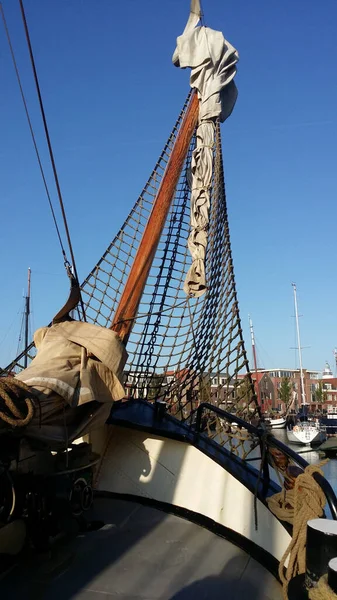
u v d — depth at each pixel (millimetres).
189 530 4246
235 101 7980
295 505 2963
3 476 3027
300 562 2785
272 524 3803
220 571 3564
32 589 3186
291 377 71750
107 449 5133
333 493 2789
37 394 3213
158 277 7184
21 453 3195
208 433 5422
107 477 5031
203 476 4566
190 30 8148
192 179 7324
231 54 7918
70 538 3898
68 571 3439
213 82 7676
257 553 3820
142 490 4852
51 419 3389
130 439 5090
